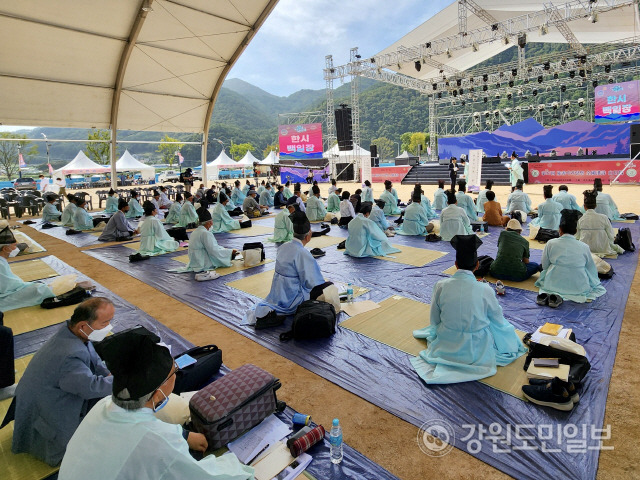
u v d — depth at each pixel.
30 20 11.78
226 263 7.20
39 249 9.62
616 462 2.39
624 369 3.37
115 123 17.00
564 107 33.62
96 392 2.50
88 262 8.36
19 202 17.00
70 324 2.61
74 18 12.20
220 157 43.28
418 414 2.94
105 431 1.51
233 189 17.38
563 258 4.88
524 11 18.25
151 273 7.20
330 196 13.67
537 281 5.21
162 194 17.12
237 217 14.29
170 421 2.72
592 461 2.40
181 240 9.86
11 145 50.09
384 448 2.62
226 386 2.75
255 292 5.84
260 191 18.16
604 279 5.54
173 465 1.57
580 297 4.78
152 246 8.70
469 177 18.11
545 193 8.11
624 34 20.27
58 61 13.72
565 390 2.86
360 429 2.81
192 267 7.09
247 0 13.23
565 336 3.50
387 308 4.93
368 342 4.08
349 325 4.48
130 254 9.02
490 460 2.46
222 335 4.48
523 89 28.73
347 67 24.45
